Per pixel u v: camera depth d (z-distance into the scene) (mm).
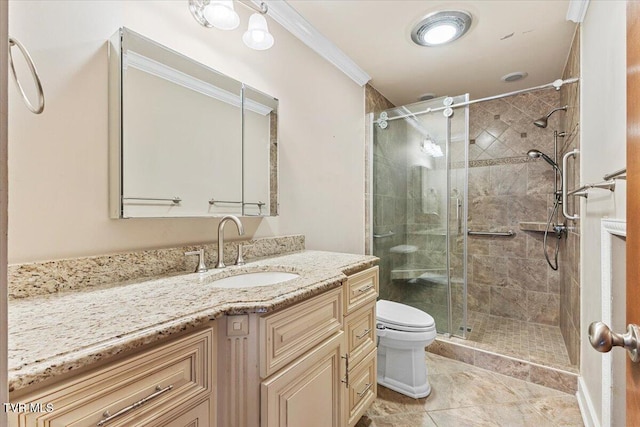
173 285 968
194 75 1280
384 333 1711
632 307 531
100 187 997
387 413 1564
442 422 1496
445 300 2475
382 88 2723
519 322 2746
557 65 2297
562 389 1741
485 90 2791
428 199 2588
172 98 1195
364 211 2541
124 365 571
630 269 547
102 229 1000
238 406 806
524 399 1675
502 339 2348
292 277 1246
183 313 708
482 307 2992
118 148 1022
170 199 1184
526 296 2777
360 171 2496
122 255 1023
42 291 845
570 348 2014
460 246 2439
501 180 2893
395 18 1740
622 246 1023
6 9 339
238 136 1470
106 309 727
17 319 660
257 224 1585
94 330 601
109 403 551
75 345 532
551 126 2643
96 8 993
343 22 1777
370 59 2203
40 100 677
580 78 1709
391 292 2773
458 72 2412
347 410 1226
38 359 482
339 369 1149
